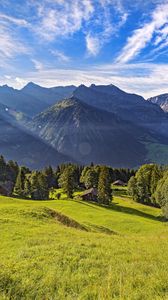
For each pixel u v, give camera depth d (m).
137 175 138.00
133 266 16.44
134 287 12.96
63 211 77.38
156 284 13.08
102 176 116.12
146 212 106.00
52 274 14.77
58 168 188.12
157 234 44.19
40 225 34.50
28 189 128.12
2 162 149.50
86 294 12.22
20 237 26.55
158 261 18.42
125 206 114.25
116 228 60.88
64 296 12.12
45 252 19.69
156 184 125.19
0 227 30.98
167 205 95.00
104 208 103.88
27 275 14.56
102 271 15.50
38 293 12.47
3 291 12.31
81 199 120.88
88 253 20.03
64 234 29.69
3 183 136.38
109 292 12.05
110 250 21.48
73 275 14.88
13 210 42.91
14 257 18.78
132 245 24.89
